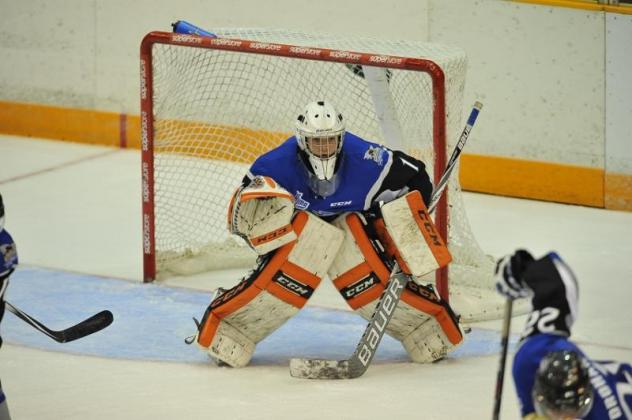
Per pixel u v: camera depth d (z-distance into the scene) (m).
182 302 16.66
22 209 21.67
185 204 19.23
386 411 12.20
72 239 19.88
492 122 22.50
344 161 13.39
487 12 22.00
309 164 13.30
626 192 21.67
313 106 13.02
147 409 12.37
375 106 16.61
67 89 26.50
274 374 13.55
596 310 16.33
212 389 13.01
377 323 13.16
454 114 16.22
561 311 8.02
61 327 15.48
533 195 22.48
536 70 21.84
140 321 15.74
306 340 15.03
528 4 21.56
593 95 21.48
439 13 22.50
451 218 16.25
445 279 15.32
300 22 23.98
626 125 21.36
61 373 13.66
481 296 16.20
